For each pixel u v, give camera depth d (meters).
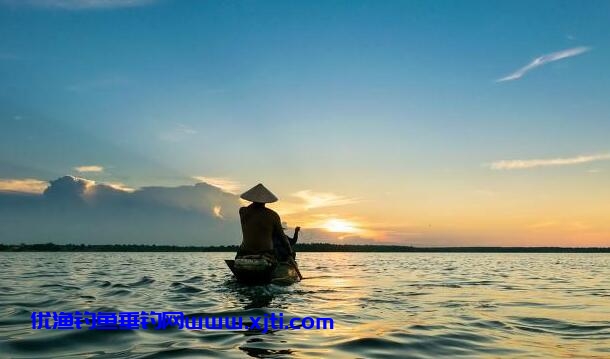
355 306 8.85
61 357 4.90
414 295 10.95
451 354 5.30
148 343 5.55
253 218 11.65
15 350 5.17
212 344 5.54
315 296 10.29
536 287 13.54
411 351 5.39
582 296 11.14
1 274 17.34
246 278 11.61
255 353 5.14
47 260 35.53
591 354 5.32
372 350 5.39
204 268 22.22
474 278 17.06
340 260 39.00
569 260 47.91
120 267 23.28
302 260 38.31
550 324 7.21
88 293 10.59
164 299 9.49
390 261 37.00
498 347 5.65
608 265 32.78
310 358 4.98
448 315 7.99
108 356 4.94
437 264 30.86
